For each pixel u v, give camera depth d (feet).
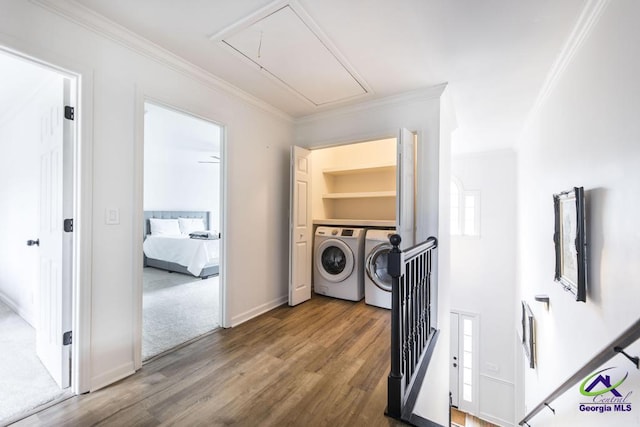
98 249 5.73
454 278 16.84
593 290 5.34
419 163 9.00
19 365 6.64
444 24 5.82
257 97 9.53
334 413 5.15
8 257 10.49
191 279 15.47
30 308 9.02
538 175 9.92
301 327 8.87
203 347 7.52
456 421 15.74
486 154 16.31
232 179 8.84
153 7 5.37
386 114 9.64
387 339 8.07
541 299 8.55
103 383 5.79
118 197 6.04
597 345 5.15
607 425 4.71
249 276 9.55
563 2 5.15
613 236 4.59
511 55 6.92
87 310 5.56
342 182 14.98
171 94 7.09
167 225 19.93
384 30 6.03
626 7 4.19
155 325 8.98
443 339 9.41
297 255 10.96
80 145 5.48
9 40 4.62
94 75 5.66
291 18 5.67
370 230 11.57
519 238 14.21
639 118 3.86
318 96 9.44
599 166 5.10
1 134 11.00
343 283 11.76
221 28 6.01
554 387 7.88
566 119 6.90
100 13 5.52
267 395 5.60
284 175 11.18
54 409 5.13
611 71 4.66
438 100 8.70
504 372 15.44
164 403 5.33
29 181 8.87
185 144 16.19
